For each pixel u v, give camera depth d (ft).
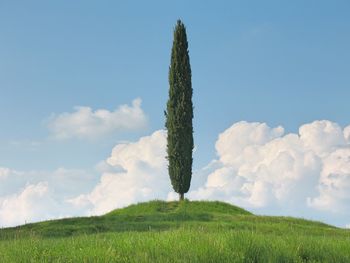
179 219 93.09
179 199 122.11
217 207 116.16
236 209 118.11
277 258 29.35
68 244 32.48
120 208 122.11
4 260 27.07
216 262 27.30
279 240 33.53
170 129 123.13
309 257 31.19
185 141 122.42
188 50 125.59
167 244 30.32
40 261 26.48
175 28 125.70
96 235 41.50
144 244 30.50
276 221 91.56
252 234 33.91
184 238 32.83
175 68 123.95
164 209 115.34
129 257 27.09
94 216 92.58
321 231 74.59
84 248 29.55
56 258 27.58
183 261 26.45
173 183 122.31
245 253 29.19
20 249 30.14
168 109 124.06
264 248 30.55
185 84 123.65
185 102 123.03
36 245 31.73
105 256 26.89
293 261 29.73
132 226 71.05
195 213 97.40
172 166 122.11
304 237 36.86
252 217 95.09
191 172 123.03
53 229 70.03
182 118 122.62
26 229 78.07
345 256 30.94
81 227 70.79
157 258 26.99
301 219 95.40
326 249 32.45
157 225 71.72
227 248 29.27
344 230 79.41
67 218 90.22
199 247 29.04
